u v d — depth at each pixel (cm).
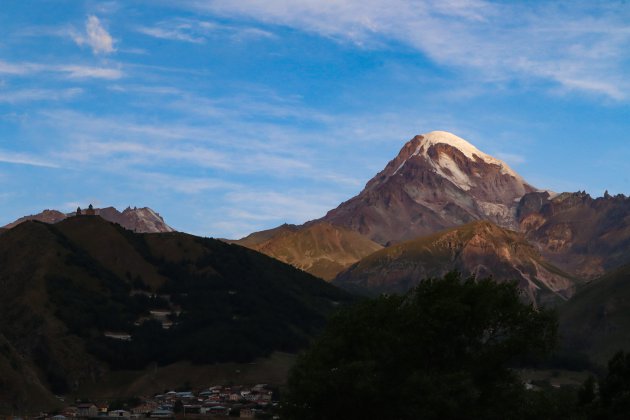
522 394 11806
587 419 11694
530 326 11994
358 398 11212
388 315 12431
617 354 12281
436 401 10812
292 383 11988
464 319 11831
